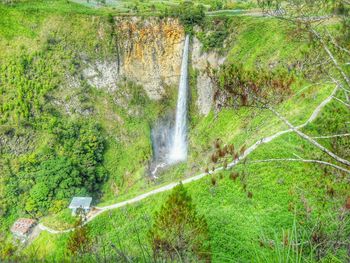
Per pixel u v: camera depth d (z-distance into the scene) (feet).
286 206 107.14
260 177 124.06
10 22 263.90
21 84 252.01
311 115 131.85
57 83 259.19
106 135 261.44
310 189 73.77
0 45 258.16
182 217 84.99
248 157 132.36
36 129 249.75
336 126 93.61
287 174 119.55
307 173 112.27
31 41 262.47
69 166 238.27
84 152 250.57
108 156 257.75
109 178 252.42
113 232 158.61
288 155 126.72
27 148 245.45
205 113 255.91
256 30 232.53
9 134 244.22
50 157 242.37
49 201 228.22
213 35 253.03
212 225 110.01
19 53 258.16
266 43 218.59
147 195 179.83
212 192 130.21
